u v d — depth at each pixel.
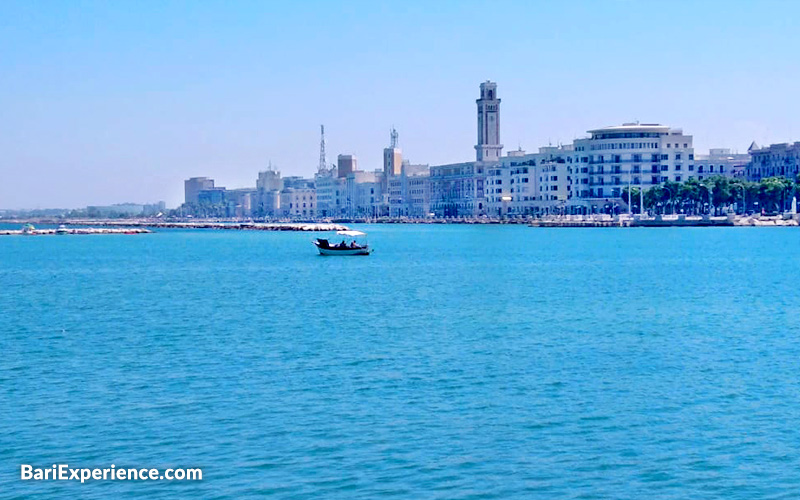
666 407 57.53
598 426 53.53
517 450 49.41
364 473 46.16
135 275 172.50
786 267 171.50
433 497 43.28
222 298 123.62
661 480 45.25
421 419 54.97
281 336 85.94
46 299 126.06
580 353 75.88
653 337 84.44
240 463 47.59
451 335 86.00
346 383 64.25
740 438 51.22
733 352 76.00
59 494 44.19
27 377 67.19
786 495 43.44
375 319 98.38
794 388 62.28
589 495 43.59
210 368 69.75
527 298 119.81
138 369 69.69
